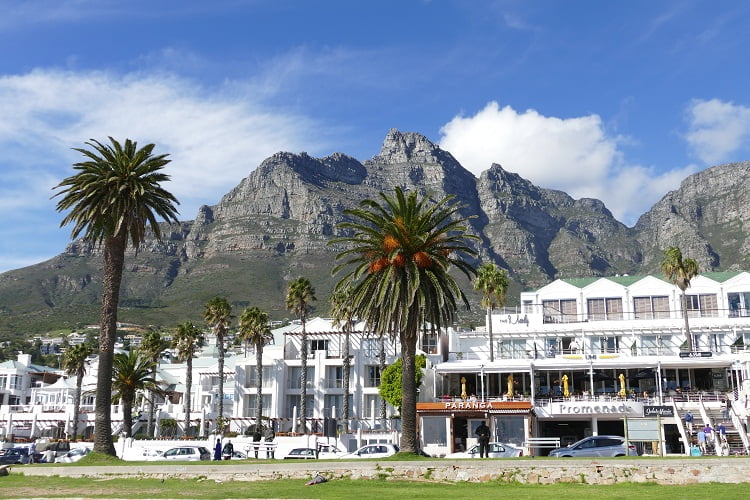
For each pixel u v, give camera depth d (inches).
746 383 2361.0
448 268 1691.7
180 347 3535.9
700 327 2903.5
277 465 1298.0
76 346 3698.3
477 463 1220.5
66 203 1878.7
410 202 1657.2
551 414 2448.3
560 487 1131.3
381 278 1636.3
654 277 3189.0
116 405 3981.3
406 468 1248.2
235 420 3469.5
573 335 3058.6
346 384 3223.4
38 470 1408.7
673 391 2566.4
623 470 1151.0
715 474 1115.9
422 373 2891.2
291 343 3668.8
